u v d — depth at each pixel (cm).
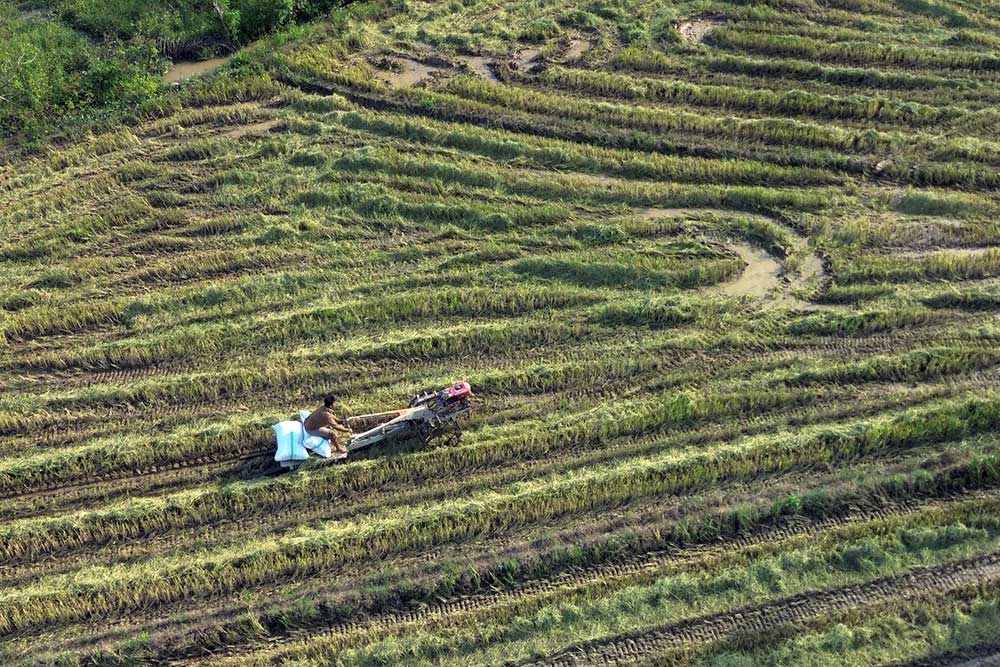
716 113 2023
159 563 1252
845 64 2159
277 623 1194
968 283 1582
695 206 1794
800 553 1222
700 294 1609
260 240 1758
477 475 1348
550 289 1614
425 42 2331
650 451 1366
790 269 1634
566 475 1337
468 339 1537
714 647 1138
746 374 1464
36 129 2047
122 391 1469
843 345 1498
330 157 1936
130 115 2083
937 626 1140
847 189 1792
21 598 1209
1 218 1822
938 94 2028
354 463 1360
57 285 1681
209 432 1402
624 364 1484
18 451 1398
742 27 2317
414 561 1248
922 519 1251
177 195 1862
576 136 1975
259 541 1277
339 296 1630
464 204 1797
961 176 1791
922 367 1446
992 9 2320
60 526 1283
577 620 1175
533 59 2248
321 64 2208
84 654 1162
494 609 1195
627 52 2208
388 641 1161
